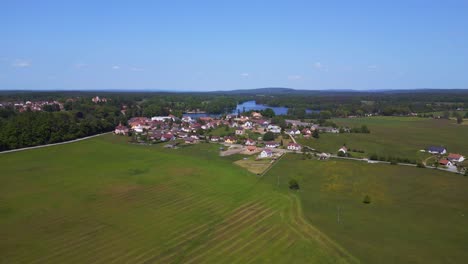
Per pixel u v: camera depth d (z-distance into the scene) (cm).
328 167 9844
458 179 8512
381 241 5012
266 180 8500
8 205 6431
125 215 5991
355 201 6900
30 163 9938
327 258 4478
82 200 6756
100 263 4325
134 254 4562
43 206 6397
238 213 6119
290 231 5338
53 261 4378
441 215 6109
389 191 7569
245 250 4684
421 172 9225
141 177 8538
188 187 7712
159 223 5638
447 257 4544
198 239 5031
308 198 7062
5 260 4400
